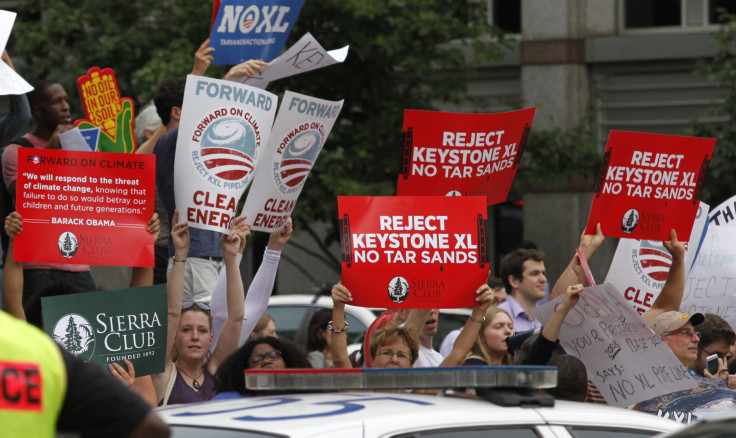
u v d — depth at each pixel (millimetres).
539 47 38906
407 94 31219
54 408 6035
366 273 13742
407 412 9094
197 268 16344
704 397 14156
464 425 9086
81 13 31297
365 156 29234
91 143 15141
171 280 13406
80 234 12688
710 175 34281
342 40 28734
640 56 38500
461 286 13820
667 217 16328
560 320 13570
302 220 30094
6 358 5883
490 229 39781
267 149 14562
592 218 15977
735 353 17719
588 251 15883
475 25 30609
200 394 13727
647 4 38969
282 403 9641
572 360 12812
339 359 13836
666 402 14281
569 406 9852
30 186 12523
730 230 18297
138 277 13422
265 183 14633
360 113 31188
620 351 13914
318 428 8664
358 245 13742
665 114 38750
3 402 5844
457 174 15383
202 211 13562
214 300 14727
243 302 14086
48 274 14977
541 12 38906
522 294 19109
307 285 39969
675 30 38688
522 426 9297
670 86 38688
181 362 13742
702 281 18125
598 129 39406
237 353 13086
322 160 28469
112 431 6230
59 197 12641
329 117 14930
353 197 13828
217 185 13570
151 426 6344
